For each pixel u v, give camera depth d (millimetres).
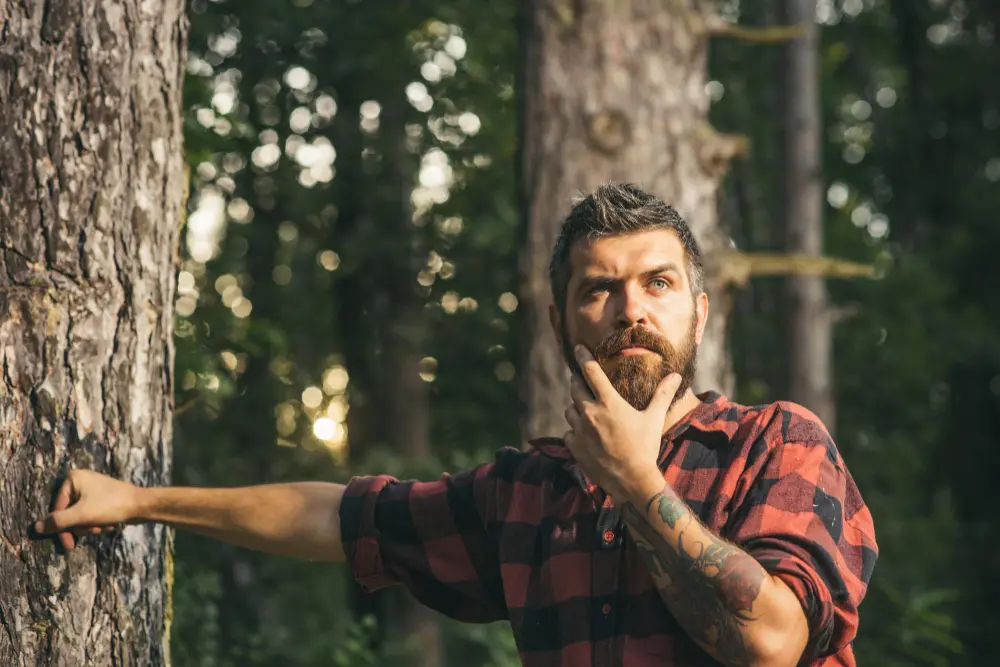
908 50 15391
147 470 2430
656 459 1902
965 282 14602
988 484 14445
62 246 2311
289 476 10438
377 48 10055
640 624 1922
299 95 10398
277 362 11695
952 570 12500
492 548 2256
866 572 1941
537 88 5102
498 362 11617
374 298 11320
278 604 8977
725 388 4996
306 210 10828
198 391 5734
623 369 1962
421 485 2338
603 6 5059
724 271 4977
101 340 2348
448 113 10672
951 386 14711
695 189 5027
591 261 2012
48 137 2316
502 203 10859
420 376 11234
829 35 15289
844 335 13688
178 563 5555
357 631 6844
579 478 2059
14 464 2240
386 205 11086
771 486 1914
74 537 2275
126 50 2418
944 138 15109
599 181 4988
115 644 2332
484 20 10391
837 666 1931
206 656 5434
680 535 1787
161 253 2494
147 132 2453
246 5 9555
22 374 2260
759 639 1744
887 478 13180
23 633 2219
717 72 13578
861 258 14078
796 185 8570
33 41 2324
